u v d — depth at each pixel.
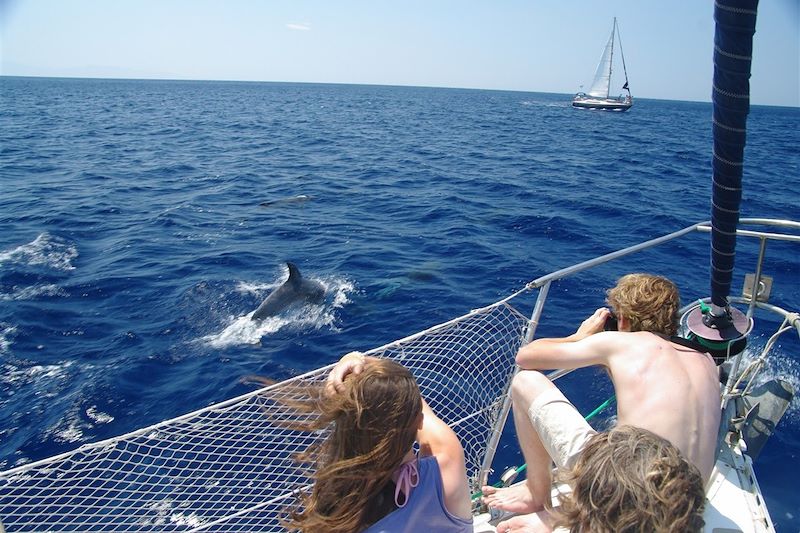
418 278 11.82
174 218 16.64
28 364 8.17
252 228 15.90
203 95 124.88
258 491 3.72
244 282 11.52
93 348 8.68
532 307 10.26
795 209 20.03
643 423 2.60
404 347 4.00
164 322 9.61
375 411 1.88
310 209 18.39
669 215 17.80
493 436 3.39
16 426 6.86
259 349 8.81
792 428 6.56
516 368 3.40
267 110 74.94
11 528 3.00
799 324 3.47
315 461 2.18
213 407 2.63
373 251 13.77
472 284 11.54
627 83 92.31
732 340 2.96
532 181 23.70
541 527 2.83
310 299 10.45
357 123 56.38
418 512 1.99
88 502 4.83
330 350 8.86
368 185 22.77
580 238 15.05
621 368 2.75
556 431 2.71
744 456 3.46
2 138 34.31
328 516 1.88
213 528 3.89
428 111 83.31
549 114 83.44
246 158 29.84
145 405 7.33
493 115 77.38
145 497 4.71
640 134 53.50
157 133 40.81
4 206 17.27
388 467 1.89
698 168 30.05
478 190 21.66
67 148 31.02
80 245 13.69
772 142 52.47
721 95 2.26
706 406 2.64
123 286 11.08
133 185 21.55
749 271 12.39
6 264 12.03
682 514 1.58
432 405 4.55
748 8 2.07
